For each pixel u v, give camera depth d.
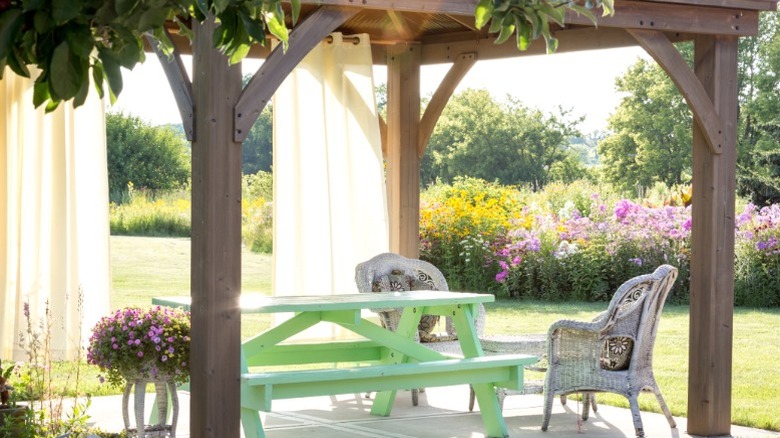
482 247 13.34
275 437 5.45
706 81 5.54
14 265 6.82
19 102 6.81
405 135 7.45
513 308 12.15
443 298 5.50
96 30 1.55
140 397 4.73
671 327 10.69
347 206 7.38
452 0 4.77
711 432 5.57
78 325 6.88
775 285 12.41
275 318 7.51
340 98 7.35
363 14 7.02
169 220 15.92
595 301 12.73
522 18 1.92
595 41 6.54
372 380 4.96
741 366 8.52
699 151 5.58
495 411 5.51
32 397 4.91
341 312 5.26
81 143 6.93
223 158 4.23
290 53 4.35
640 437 5.35
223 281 4.25
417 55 7.46
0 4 1.44
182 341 4.68
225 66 4.22
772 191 16.09
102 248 6.97
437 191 15.12
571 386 5.54
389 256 6.73
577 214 13.41
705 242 5.57
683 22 5.35
